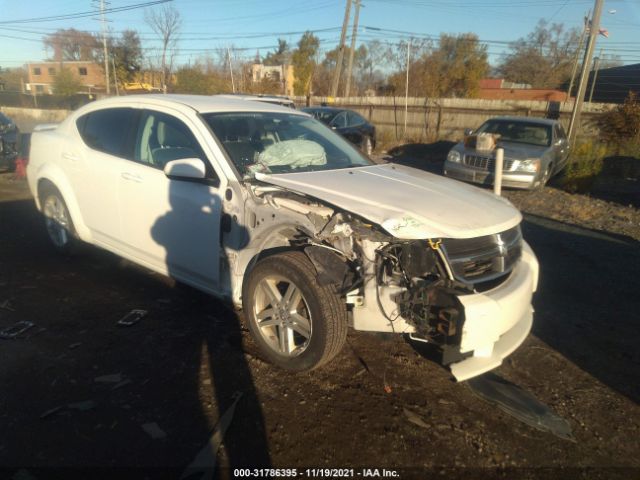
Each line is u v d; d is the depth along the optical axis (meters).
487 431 2.83
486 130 12.02
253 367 3.30
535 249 6.46
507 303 2.88
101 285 4.50
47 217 5.15
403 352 3.61
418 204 3.07
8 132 9.53
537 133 11.45
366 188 3.32
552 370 3.52
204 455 2.50
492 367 3.01
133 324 3.76
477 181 10.50
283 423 2.79
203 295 4.35
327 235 2.94
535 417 2.95
